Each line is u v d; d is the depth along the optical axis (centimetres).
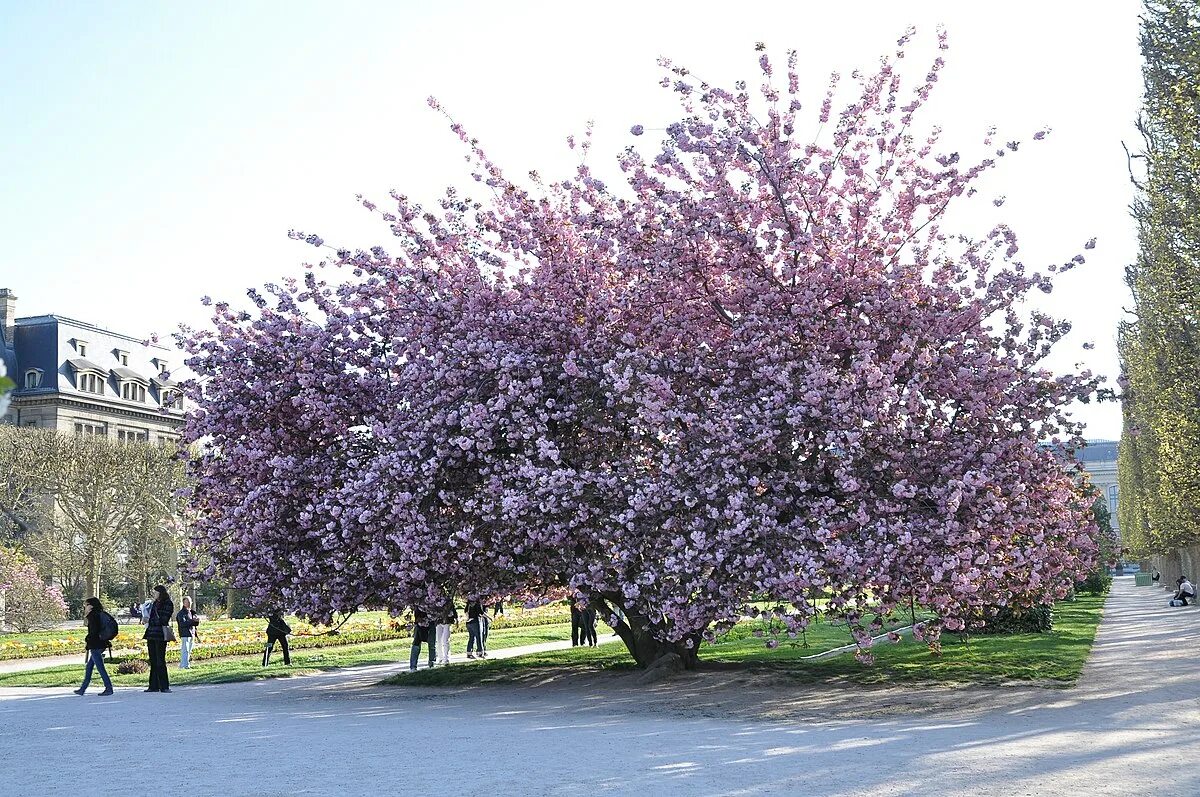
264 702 1905
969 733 1223
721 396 1711
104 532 5431
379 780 1012
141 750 1286
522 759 1114
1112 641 2647
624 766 1051
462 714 1602
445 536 1756
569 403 1775
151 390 9512
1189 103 2523
